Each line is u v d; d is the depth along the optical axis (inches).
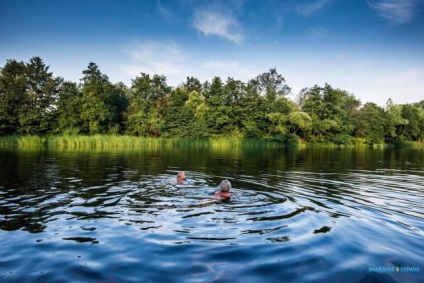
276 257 169.9
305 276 148.7
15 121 1817.2
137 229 215.5
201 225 224.8
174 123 2091.5
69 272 152.2
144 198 313.1
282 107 2315.5
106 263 162.1
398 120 2664.9
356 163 815.1
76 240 195.2
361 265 161.3
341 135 2288.4
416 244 192.2
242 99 2343.8
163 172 529.0
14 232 210.2
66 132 1809.8
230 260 165.6
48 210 265.9
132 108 2128.4
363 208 288.4
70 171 528.7
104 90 2158.0
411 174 569.6
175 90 2618.1
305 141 2353.6
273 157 991.6
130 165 639.8
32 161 703.1
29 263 162.4
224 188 329.1
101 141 1449.3
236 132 2282.2
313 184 430.9
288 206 288.0
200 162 743.1
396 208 290.2
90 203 291.0
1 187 372.8
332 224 233.1
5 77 1909.4
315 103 2433.6
